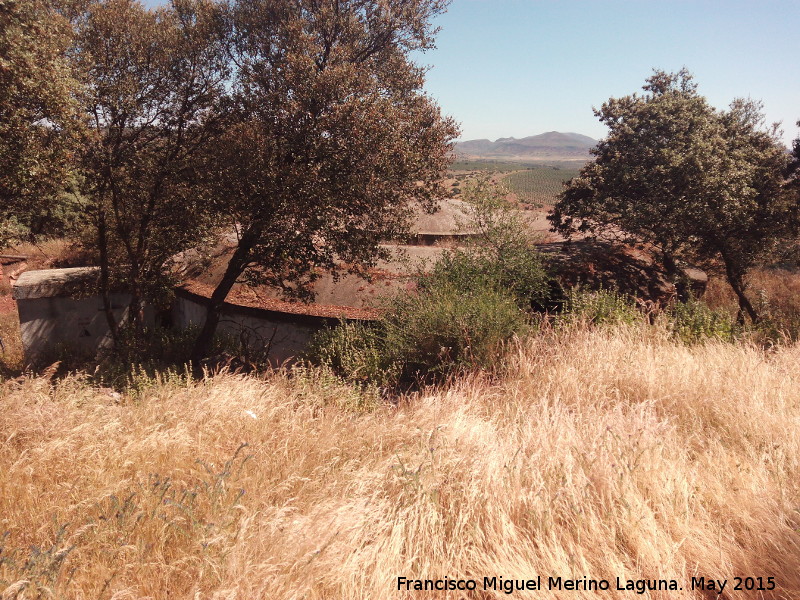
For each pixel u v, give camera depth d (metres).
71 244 15.89
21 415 3.99
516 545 2.72
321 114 8.05
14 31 6.48
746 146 12.76
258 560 2.48
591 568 2.60
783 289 16.03
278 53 8.64
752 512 3.04
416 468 3.34
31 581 2.29
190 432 3.97
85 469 3.34
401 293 8.67
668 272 11.11
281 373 6.00
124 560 2.57
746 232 12.52
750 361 5.68
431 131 8.92
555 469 3.41
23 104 7.06
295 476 3.24
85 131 8.01
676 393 4.82
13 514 2.95
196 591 2.28
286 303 10.09
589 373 5.33
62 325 11.86
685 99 12.01
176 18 9.95
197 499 2.99
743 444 3.96
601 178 12.02
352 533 2.66
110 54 9.40
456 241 10.98
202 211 9.79
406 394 5.91
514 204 9.00
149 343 10.90
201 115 10.15
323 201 7.88
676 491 3.13
